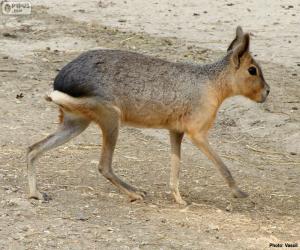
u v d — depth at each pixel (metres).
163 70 20.06
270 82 30.94
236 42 21.64
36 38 37.09
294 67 33.16
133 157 24.08
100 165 20.05
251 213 20.05
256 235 18.30
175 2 44.81
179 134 20.67
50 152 23.94
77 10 42.84
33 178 19.62
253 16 41.91
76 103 19.11
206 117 20.36
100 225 18.16
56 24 39.75
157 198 20.69
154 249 16.94
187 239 17.66
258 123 27.30
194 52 35.09
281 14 42.34
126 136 26.06
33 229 17.61
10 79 30.88
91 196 20.31
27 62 33.22
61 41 36.72
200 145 20.38
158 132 26.48
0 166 22.23
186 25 40.16
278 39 37.47
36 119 27.00
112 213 19.08
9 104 28.23
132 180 22.06
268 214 20.05
